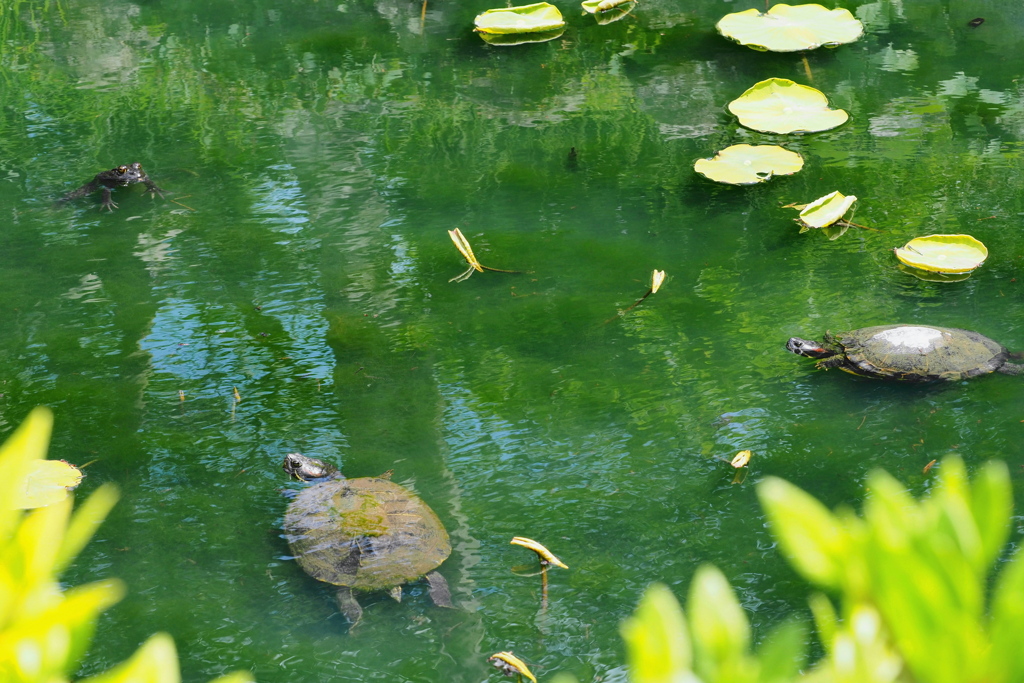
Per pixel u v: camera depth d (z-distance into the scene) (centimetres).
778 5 1083
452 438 493
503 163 810
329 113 915
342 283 645
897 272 626
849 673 56
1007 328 559
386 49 1066
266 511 444
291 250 688
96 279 654
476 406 519
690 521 428
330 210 741
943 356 512
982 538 55
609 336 576
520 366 552
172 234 711
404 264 667
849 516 59
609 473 462
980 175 747
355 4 1216
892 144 807
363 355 569
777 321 580
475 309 612
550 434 493
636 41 1070
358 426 505
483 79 982
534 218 723
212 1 1240
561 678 78
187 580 404
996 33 1030
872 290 606
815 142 821
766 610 374
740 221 704
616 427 496
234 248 691
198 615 385
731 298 608
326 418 512
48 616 62
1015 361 519
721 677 59
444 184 779
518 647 365
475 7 1188
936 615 54
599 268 652
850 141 818
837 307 590
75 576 405
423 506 433
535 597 390
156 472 471
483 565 409
